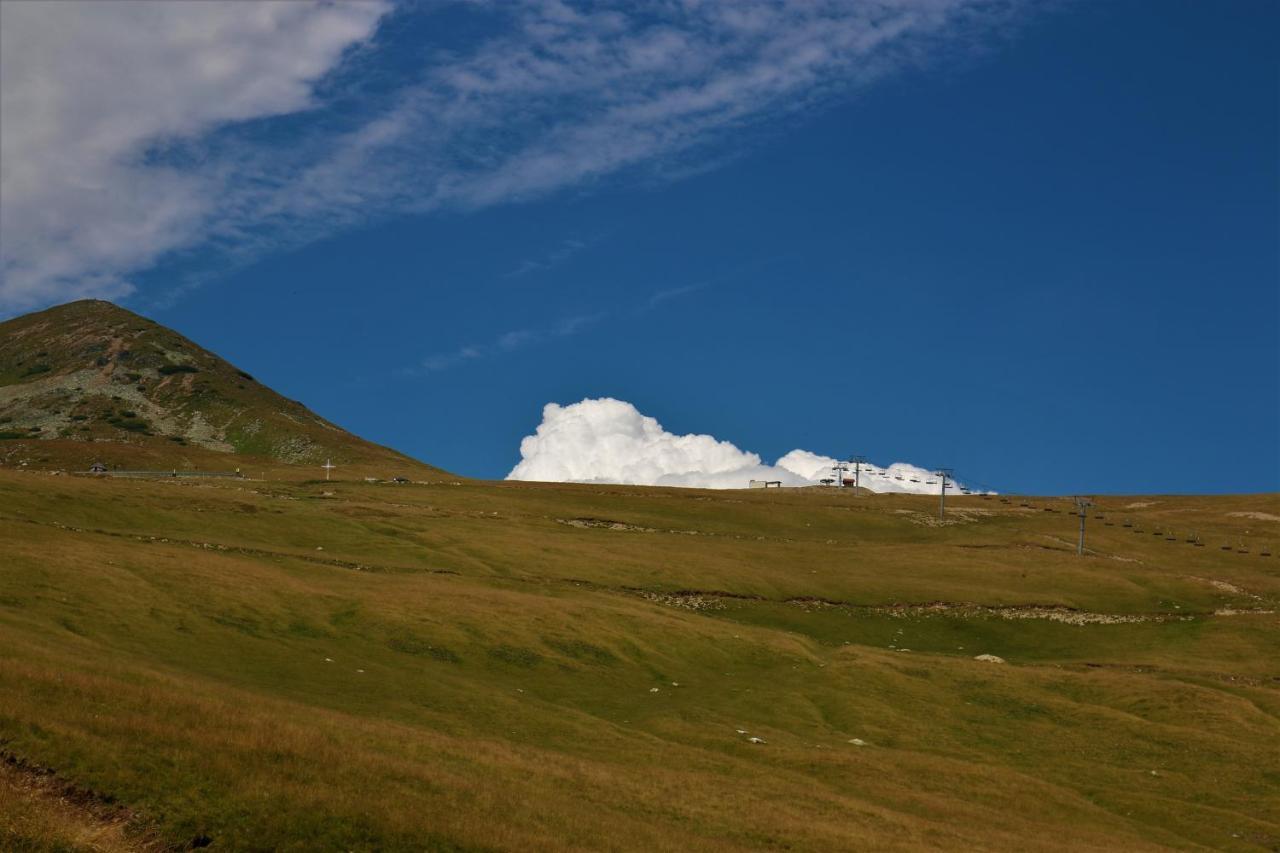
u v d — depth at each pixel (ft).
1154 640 368.27
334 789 120.98
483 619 280.92
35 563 244.42
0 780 106.11
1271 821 193.26
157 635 218.59
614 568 398.21
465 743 162.91
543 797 142.00
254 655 220.84
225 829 107.86
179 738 123.03
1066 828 177.99
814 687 268.62
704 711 237.25
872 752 215.72
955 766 208.33
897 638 366.63
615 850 125.39
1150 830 185.57
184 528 373.20
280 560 329.72
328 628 255.91
